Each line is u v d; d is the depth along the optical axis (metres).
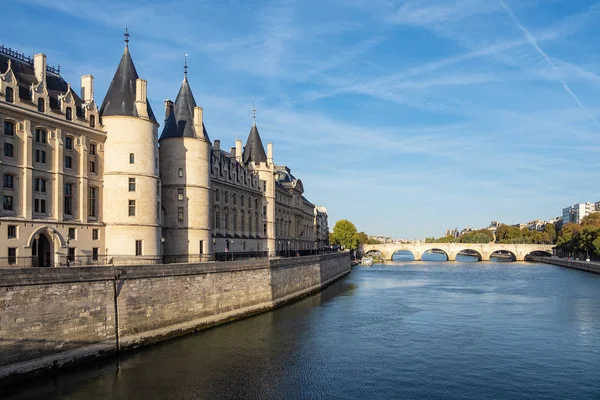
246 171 98.06
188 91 72.00
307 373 41.50
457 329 59.19
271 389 37.53
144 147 57.91
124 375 39.22
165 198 67.81
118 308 45.16
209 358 44.53
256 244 101.31
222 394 36.12
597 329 59.28
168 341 50.00
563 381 40.38
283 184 133.88
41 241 50.91
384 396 36.75
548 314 69.88
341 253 139.62
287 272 81.12
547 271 157.12
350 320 64.25
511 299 86.06
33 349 37.66
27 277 37.38
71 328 40.62
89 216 54.78
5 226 45.28
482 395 37.25
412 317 67.19
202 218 69.44
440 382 39.91
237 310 63.62
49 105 50.53
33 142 48.44
